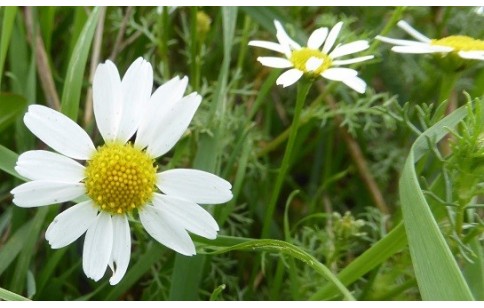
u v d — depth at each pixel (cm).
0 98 17
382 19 21
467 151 13
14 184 18
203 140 17
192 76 19
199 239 14
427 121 15
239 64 20
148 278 18
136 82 13
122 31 19
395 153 20
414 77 21
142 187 13
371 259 14
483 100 14
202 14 19
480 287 14
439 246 12
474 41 15
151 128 13
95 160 13
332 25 19
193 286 15
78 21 19
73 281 17
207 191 13
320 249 17
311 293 17
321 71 15
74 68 16
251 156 19
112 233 13
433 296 12
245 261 18
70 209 13
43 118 13
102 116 13
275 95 21
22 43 19
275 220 20
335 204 20
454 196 14
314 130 22
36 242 16
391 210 20
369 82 21
